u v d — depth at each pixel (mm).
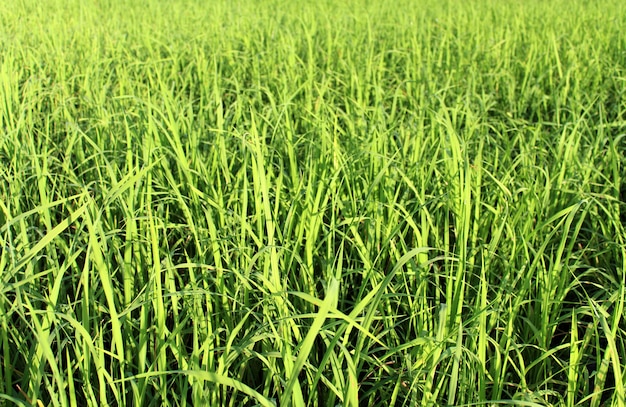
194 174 3303
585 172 3549
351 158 3289
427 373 2162
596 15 8852
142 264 2629
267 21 8328
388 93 5395
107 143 4000
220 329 2123
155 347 2234
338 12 9367
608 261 3078
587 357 2539
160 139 3662
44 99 5012
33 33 7457
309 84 5023
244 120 4543
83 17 8992
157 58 6266
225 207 3070
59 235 2811
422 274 2469
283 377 2176
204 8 9938
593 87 5441
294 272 2699
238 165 3703
